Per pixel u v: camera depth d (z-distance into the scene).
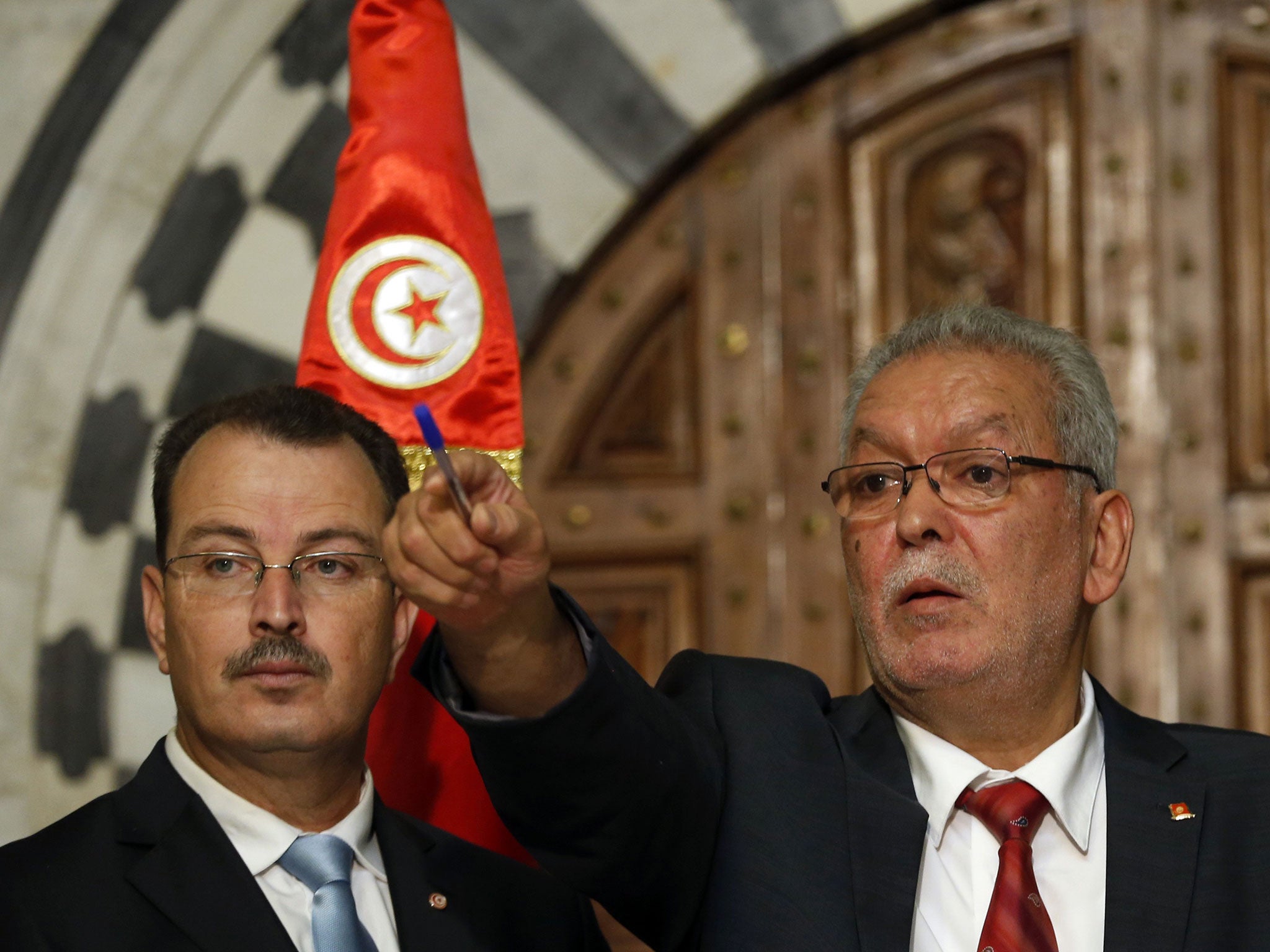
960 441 3.74
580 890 3.47
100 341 7.05
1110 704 3.99
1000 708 3.66
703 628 7.51
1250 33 7.66
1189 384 7.52
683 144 7.46
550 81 7.43
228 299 7.19
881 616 3.69
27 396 6.95
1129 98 7.64
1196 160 7.61
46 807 6.80
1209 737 3.90
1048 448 3.79
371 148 4.99
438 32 5.11
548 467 7.61
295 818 3.47
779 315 7.68
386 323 4.90
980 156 7.70
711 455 7.62
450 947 3.51
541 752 3.12
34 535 6.91
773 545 7.55
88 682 6.91
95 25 7.14
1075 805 3.67
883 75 7.73
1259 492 7.45
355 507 3.54
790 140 7.73
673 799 3.35
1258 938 3.42
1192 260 7.57
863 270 7.68
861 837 3.58
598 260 7.67
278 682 3.34
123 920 3.20
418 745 4.64
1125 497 3.97
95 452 7.02
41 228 7.07
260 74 7.25
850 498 3.88
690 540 7.57
